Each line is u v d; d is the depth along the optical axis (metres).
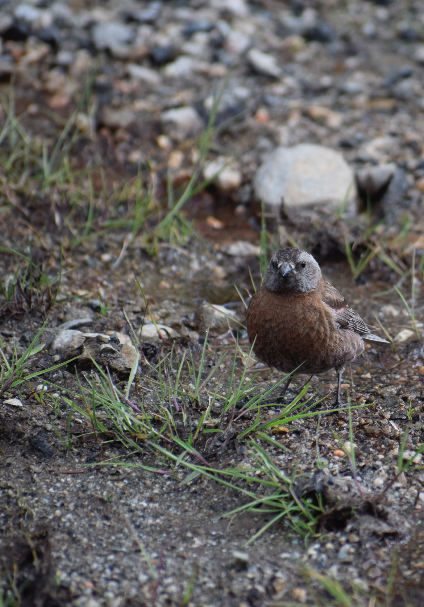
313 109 16.84
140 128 15.73
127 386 8.20
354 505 6.66
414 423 8.23
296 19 21.61
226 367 9.71
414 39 20.97
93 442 7.80
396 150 15.41
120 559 6.34
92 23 20.00
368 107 17.27
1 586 5.96
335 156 14.06
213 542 6.58
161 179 14.49
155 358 9.55
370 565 6.21
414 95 17.88
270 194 13.53
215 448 7.71
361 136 15.93
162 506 7.05
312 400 8.98
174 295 11.57
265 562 6.30
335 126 16.28
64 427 7.97
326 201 13.43
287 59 19.58
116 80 17.53
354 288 12.00
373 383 9.40
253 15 22.08
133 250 12.45
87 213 13.00
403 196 14.16
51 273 11.60
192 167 14.78
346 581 6.05
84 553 6.39
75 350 9.23
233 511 6.73
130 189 13.75
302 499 6.91
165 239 12.78
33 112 16.03
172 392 8.61
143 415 8.09
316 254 12.76
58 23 19.59
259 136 15.74
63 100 16.53
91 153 15.00
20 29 18.55
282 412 7.92
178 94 17.14
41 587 5.88
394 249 12.52
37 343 9.64
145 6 21.48
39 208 12.80
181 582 6.08
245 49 19.61
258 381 9.45
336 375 9.70
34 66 17.53
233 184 14.19
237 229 13.52
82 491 7.18
